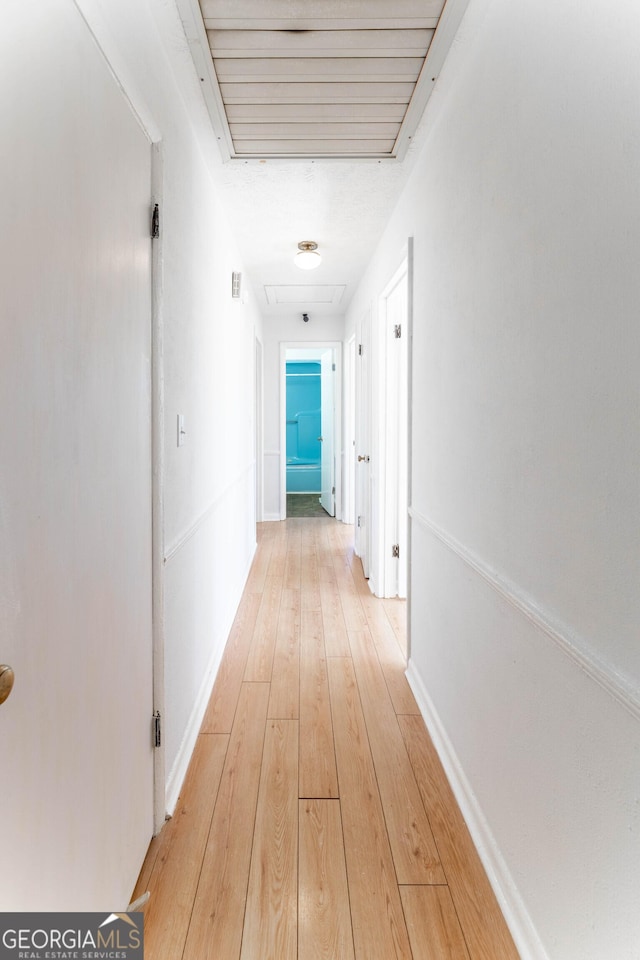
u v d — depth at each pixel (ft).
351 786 5.46
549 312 3.38
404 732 6.41
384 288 10.15
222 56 5.02
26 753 2.52
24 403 2.48
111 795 3.67
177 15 4.45
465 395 5.16
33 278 2.54
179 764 5.51
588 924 2.92
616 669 2.66
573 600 3.08
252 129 6.41
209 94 5.66
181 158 5.63
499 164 4.21
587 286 2.93
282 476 19.62
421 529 7.14
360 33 4.74
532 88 3.59
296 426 31.99
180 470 5.67
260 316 17.65
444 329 5.91
